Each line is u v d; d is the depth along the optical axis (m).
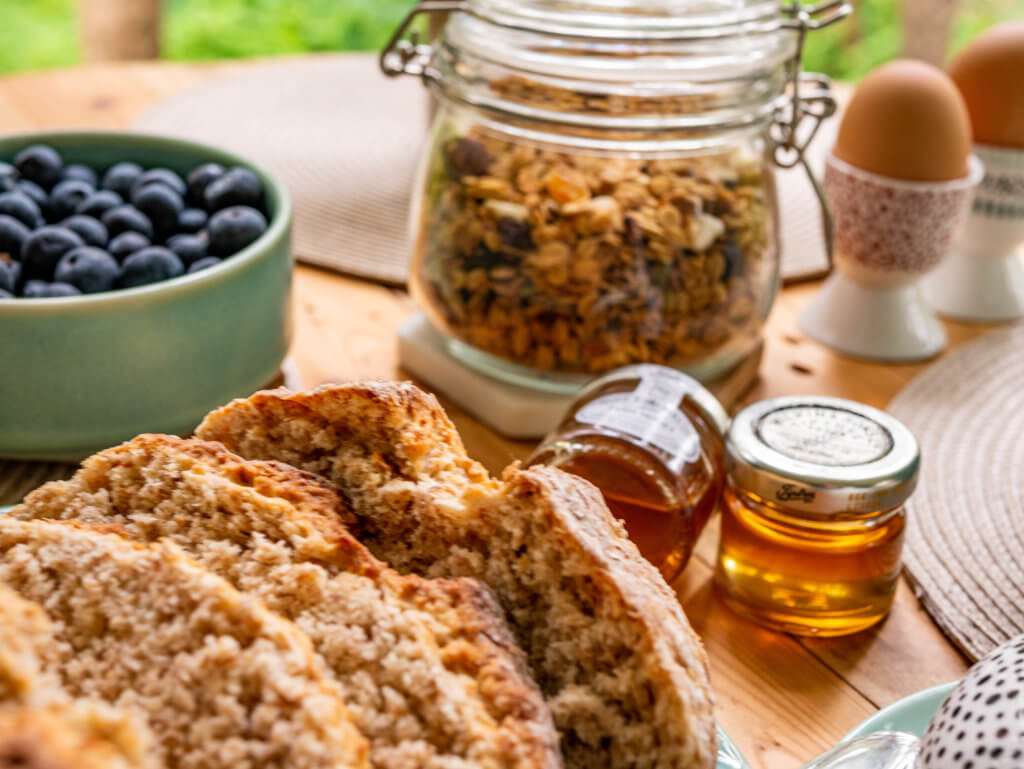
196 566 0.33
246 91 0.69
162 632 0.32
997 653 0.34
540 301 0.47
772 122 0.49
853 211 0.52
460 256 0.48
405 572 0.36
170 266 0.46
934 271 0.53
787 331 0.55
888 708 0.38
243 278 0.45
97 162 0.51
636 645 0.34
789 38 0.48
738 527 0.42
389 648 0.33
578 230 0.46
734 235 0.47
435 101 0.61
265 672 0.31
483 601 0.34
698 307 0.47
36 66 1.44
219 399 0.46
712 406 0.44
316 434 0.37
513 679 0.33
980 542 0.44
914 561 0.43
